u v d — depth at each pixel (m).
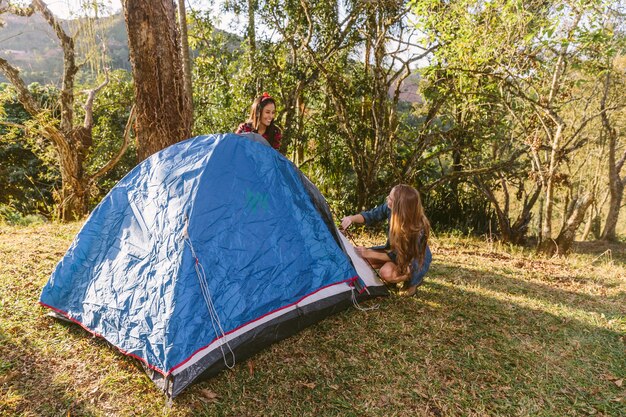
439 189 10.93
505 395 2.90
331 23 8.73
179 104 5.47
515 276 5.33
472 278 5.10
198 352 2.89
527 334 3.69
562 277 5.45
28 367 2.99
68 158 12.67
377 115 9.45
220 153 3.39
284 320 3.41
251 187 3.41
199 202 3.15
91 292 3.40
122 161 17.83
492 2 6.26
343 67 9.31
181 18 8.80
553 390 2.96
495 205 9.89
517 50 6.54
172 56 5.33
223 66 10.30
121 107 16.97
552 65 7.15
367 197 9.71
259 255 3.30
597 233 19.47
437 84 8.59
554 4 6.25
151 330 2.90
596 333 3.75
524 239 9.96
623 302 4.51
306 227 3.63
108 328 3.19
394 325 3.73
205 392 2.83
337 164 10.30
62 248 5.41
